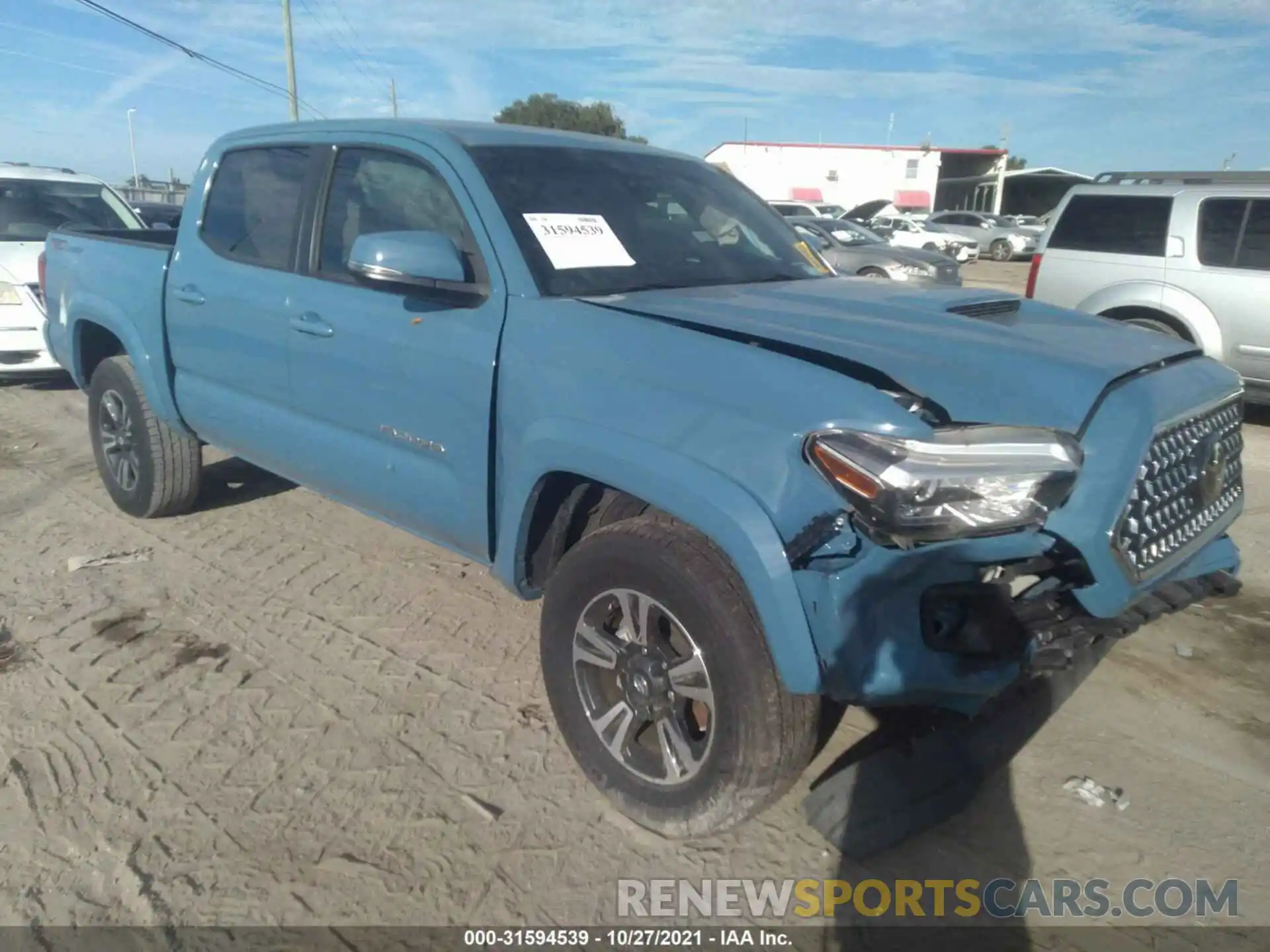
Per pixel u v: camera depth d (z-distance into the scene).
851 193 48.53
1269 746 3.28
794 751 2.48
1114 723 3.40
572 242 3.26
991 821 2.90
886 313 2.89
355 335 3.49
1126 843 2.81
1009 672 2.45
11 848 2.73
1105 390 2.45
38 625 4.01
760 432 2.36
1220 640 4.00
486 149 3.46
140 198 25.19
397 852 2.74
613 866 2.71
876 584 2.28
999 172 49.28
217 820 2.86
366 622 4.06
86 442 6.78
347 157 3.79
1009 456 2.18
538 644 3.89
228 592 4.33
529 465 2.85
